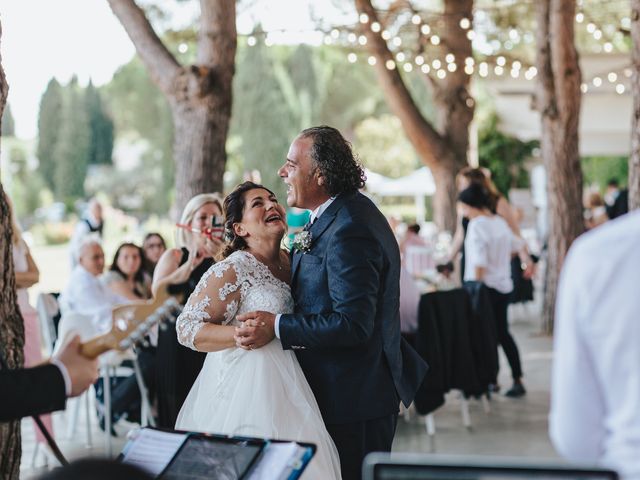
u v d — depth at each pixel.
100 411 6.72
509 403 7.95
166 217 40.19
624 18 14.57
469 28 13.34
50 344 7.03
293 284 3.80
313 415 3.68
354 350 3.73
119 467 1.62
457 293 6.81
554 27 11.16
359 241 3.62
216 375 3.81
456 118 13.31
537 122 14.56
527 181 25.52
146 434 2.68
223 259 3.97
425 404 6.61
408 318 6.72
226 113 8.52
